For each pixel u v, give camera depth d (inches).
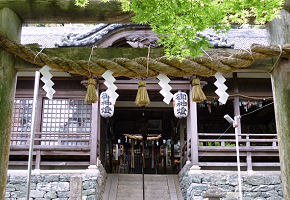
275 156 409.7
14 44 123.3
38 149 394.3
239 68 124.7
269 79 446.0
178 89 415.8
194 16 122.0
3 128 124.3
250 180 382.9
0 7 129.9
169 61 119.7
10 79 128.1
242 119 584.4
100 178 402.0
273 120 568.7
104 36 376.2
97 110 411.5
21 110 433.1
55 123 431.5
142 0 119.6
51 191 378.6
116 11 132.3
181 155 489.4
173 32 127.0
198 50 122.3
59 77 438.6
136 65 120.0
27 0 129.9
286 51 121.9
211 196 238.5
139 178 471.8
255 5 118.5
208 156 413.4
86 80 405.1
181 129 492.1
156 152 700.0
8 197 376.8
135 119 620.4
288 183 123.8
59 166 402.9
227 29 127.0
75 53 131.3
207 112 566.9
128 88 420.8
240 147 397.7
